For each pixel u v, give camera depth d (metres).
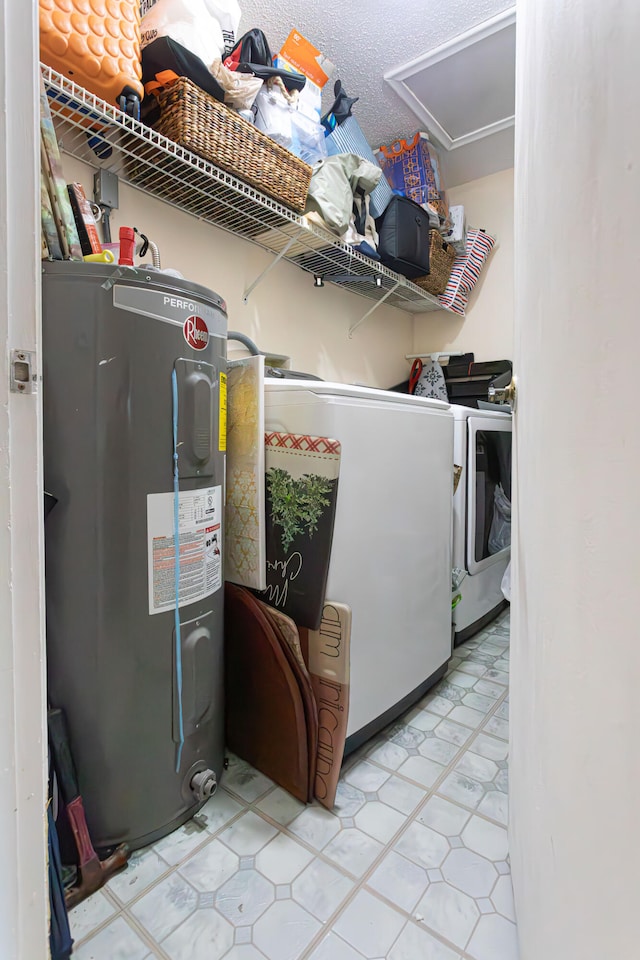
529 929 0.62
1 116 0.50
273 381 1.24
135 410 0.92
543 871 0.52
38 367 0.55
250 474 1.23
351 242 1.88
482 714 1.47
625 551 0.33
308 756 1.11
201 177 1.40
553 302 0.49
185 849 0.97
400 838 1.00
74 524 0.90
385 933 0.80
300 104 1.63
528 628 0.64
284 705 1.14
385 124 2.29
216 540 1.11
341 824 1.04
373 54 1.85
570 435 0.43
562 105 0.46
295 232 1.74
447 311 2.91
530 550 0.62
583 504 0.40
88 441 0.90
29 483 0.55
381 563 1.31
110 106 1.12
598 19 0.37
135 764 0.97
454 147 2.49
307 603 1.16
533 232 0.61
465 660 1.83
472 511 1.89
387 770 1.22
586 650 0.39
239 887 0.88
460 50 1.83
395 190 2.27
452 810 1.08
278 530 1.22
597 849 0.37
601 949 0.36
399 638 1.39
